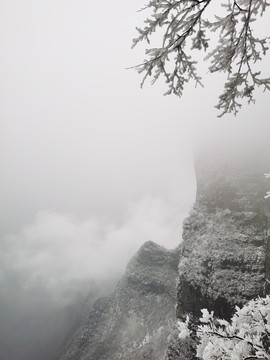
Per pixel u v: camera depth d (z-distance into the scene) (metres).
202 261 22.56
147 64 2.74
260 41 2.59
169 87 2.98
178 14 2.48
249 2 2.44
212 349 3.75
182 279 22.73
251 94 2.84
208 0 2.42
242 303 17.97
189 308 21.25
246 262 20.31
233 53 2.73
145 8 2.50
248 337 3.90
